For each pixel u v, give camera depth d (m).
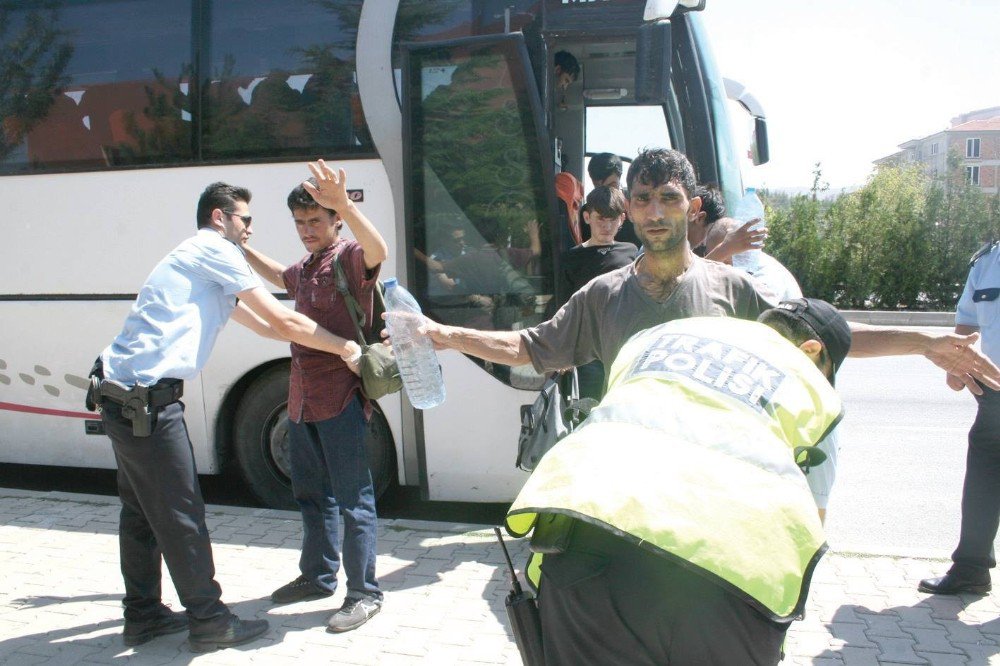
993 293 4.20
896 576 4.58
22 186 6.09
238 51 5.79
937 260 19.09
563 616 1.91
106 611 4.24
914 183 20.11
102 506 5.80
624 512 1.71
